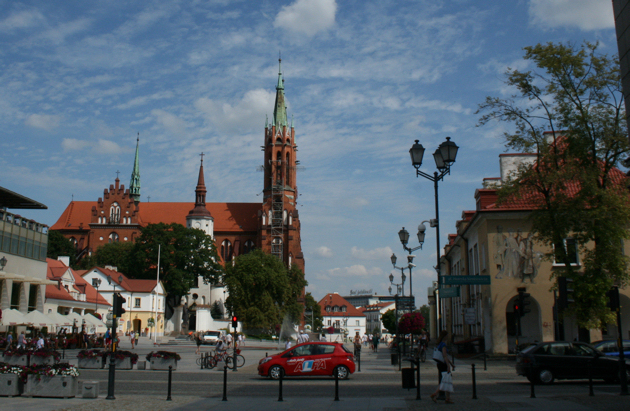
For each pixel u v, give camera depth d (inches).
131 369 1316.4
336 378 738.2
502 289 1518.2
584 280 1167.6
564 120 1194.6
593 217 1147.9
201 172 5216.5
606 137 1166.3
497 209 1544.0
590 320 1163.3
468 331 1991.9
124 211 4906.5
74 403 705.0
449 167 950.4
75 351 2014.0
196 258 4074.8
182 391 880.9
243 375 1195.3
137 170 5994.1
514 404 675.4
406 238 1334.9
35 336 2181.3
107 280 3703.3
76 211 5280.5
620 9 697.6
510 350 1592.0
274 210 5049.2
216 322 3978.8
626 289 1462.8
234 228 5388.8
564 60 1187.3
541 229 1212.5
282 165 5118.1
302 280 4630.9
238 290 3757.4
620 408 627.8
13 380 768.3
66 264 3572.8
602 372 945.5
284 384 996.6
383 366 1465.3
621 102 1195.3
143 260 4015.8
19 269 2288.4
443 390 698.8
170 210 5595.5
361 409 654.5
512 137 1259.8
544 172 1226.6
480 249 1673.2
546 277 1510.8
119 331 3376.0
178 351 2209.6
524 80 1240.8
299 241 5027.1
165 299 4180.6
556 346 966.4
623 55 694.5
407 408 658.2
